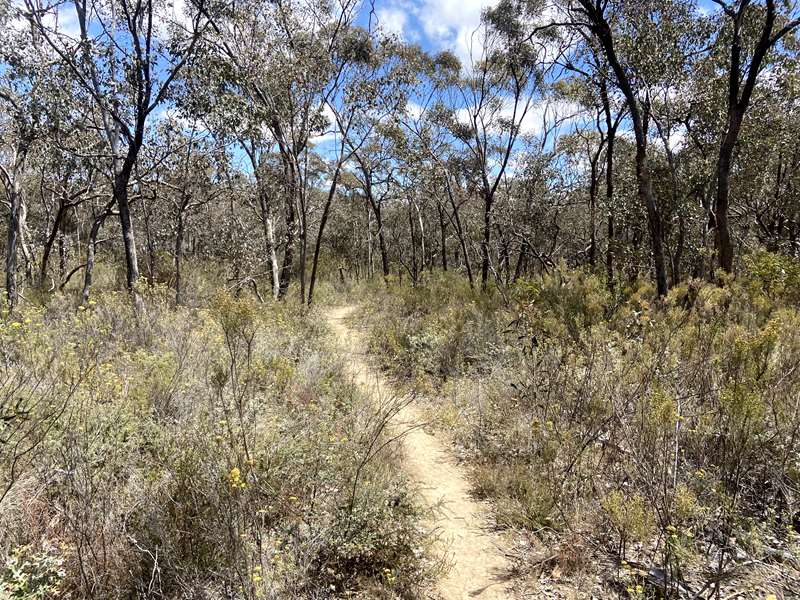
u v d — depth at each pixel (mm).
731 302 6977
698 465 4004
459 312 10594
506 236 18703
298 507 3451
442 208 27469
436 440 5730
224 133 10625
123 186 10211
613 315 6996
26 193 17906
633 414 4531
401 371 8375
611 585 3148
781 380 4246
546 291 7996
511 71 16672
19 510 2879
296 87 13602
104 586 2596
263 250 15789
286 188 14797
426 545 3555
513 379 6402
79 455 3123
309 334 10117
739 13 10492
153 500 3053
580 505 3871
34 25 8969
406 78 14781
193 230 16828
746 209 19609
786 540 3264
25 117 9062
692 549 3152
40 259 17234
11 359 5207
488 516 4148
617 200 14625
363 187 25844
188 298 12445
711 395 4398
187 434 3742
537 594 3164
